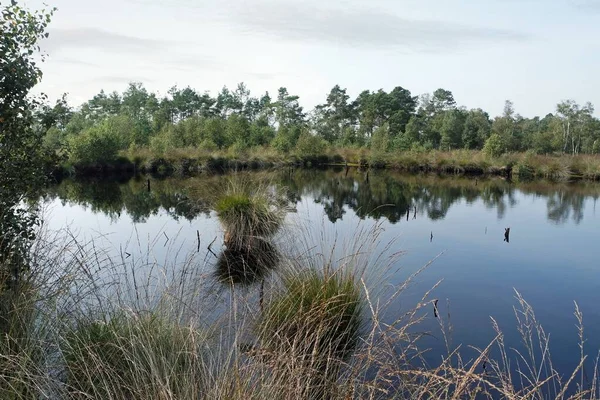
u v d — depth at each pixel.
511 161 33.03
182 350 2.97
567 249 9.84
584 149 57.25
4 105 4.09
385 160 37.75
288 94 69.06
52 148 4.75
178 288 3.94
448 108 76.38
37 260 4.18
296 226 9.13
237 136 44.25
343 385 2.88
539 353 4.87
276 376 2.71
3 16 4.11
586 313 6.08
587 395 3.92
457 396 2.54
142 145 36.69
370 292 4.98
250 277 6.43
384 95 69.00
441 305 6.15
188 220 12.23
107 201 16.52
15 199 4.25
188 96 69.94
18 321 3.19
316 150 40.62
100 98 73.69
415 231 11.45
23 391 2.73
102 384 2.85
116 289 3.86
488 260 8.76
